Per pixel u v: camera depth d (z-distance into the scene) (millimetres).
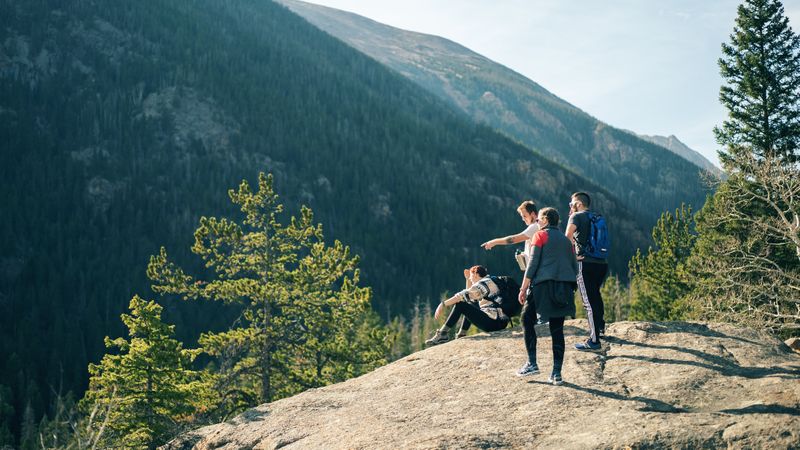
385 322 115688
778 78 23750
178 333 97875
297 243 20812
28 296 113438
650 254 33156
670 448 4539
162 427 17812
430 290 140625
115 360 18938
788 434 4430
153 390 19094
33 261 126375
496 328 8758
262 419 6961
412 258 156125
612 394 5801
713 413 5047
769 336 7547
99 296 116562
